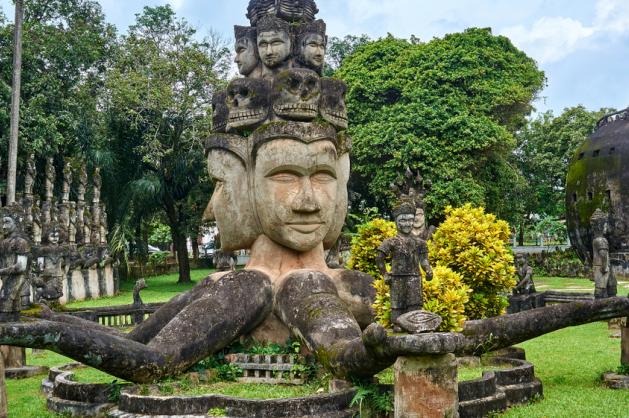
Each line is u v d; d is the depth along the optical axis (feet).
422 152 87.04
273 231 30.07
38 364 39.37
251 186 30.76
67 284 79.56
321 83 31.14
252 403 21.11
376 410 22.27
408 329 19.36
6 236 27.94
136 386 23.91
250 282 28.53
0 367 22.79
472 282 32.35
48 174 85.20
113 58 104.01
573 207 88.12
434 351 18.74
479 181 92.48
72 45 93.66
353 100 97.14
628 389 27.91
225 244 31.65
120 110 98.73
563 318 26.66
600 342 41.93
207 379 26.08
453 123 88.02
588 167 86.17
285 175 29.89
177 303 30.48
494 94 94.27
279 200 29.63
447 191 85.61
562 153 131.03
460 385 23.79
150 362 24.21
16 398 29.07
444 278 26.23
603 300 27.09
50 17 98.68
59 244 76.64
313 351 25.13
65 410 25.21
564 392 27.58
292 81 29.99
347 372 22.71
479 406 23.58
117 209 101.24
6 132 79.82
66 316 32.22
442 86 93.04
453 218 33.94
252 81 30.58
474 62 94.84
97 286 88.33
